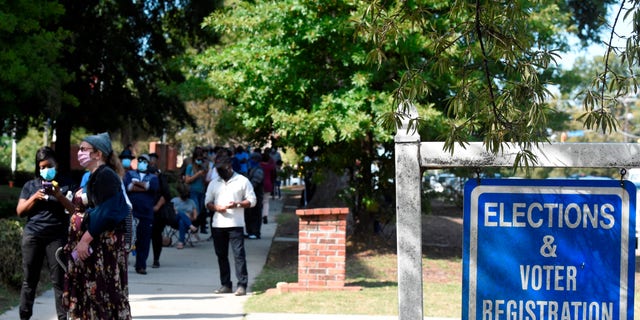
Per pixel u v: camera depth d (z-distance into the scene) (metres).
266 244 17.17
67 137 28.81
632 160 3.87
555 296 3.87
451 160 4.04
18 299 9.86
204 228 18.89
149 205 12.88
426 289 11.47
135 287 11.61
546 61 4.33
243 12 14.59
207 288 11.65
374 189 15.41
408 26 12.78
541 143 3.97
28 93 17.05
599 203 3.87
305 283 11.39
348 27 13.41
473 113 4.36
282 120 13.88
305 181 23.86
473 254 3.93
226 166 11.23
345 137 13.82
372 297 10.68
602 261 3.85
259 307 9.98
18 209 8.05
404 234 4.01
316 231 11.37
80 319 6.98
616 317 3.84
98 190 6.87
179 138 50.88
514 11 4.49
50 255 7.99
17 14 16.47
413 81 4.27
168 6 29.08
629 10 4.36
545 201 3.90
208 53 15.41
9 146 44.16
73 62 27.12
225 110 17.06
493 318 3.89
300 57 14.37
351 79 13.98
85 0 26.53
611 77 4.48
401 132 4.05
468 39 4.96
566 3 21.09
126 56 28.61
